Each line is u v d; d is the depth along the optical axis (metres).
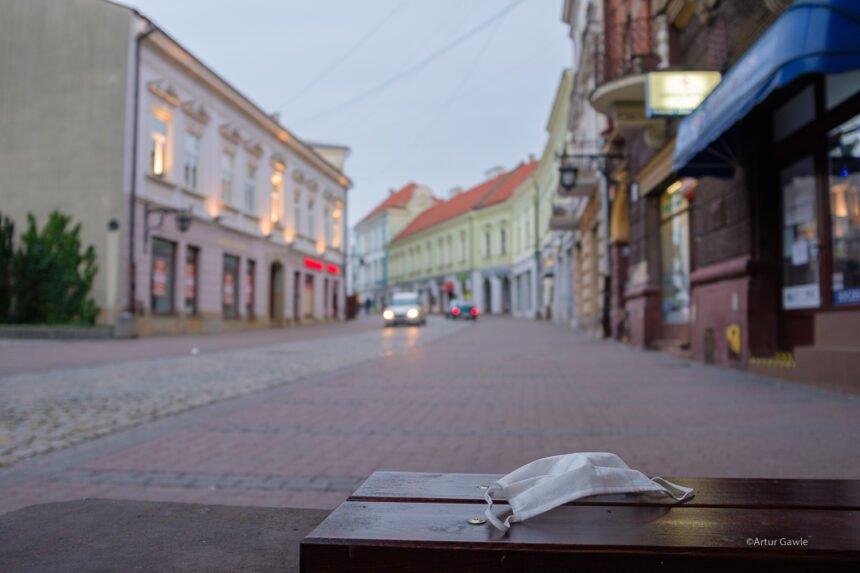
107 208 21.77
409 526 1.44
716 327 10.86
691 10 11.70
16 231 22.34
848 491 1.70
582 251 27.83
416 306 35.59
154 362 13.64
